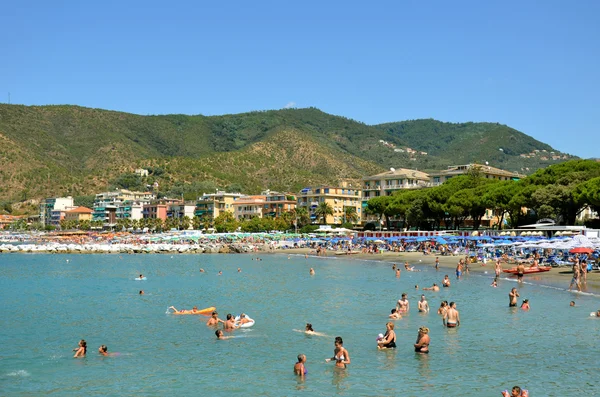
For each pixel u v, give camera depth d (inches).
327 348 1590.8
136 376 1354.6
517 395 1104.8
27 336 1784.0
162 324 1967.3
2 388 1275.8
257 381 1304.1
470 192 5472.4
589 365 1387.8
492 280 3061.0
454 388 1236.5
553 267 3437.5
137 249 6486.2
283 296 2613.2
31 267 4490.7
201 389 1256.8
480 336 1697.8
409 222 6264.8
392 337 1581.0
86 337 1765.5
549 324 1852.9
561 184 4712.1
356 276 3481.8
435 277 3341.5
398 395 1198.9
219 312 2201.0
